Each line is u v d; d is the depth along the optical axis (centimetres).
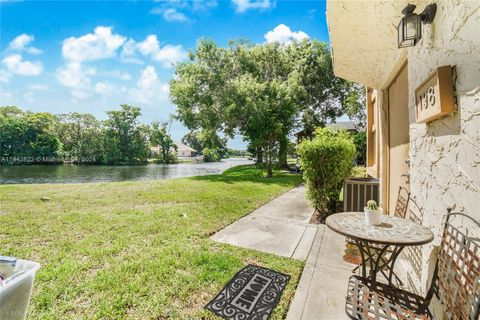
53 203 573
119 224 416
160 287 230
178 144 6662
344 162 448
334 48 321
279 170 1667
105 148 4269
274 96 1384
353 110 1741
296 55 2030
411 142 235
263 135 1301
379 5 228
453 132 150
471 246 127
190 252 306
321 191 452
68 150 4331
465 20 133
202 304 207
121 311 196
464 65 135
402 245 153
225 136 1720
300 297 216
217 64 1491
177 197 663
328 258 290
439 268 152
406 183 324
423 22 184
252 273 257
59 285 230
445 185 162
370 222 189
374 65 368
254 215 499
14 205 543
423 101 185
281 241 350
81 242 335
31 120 4150
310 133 2080
